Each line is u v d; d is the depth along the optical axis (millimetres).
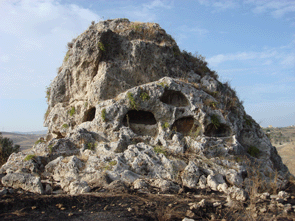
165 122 9375
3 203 4609
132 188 6105
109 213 4418
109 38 11078
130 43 11086
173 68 11586
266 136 11523
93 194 5402
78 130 8633
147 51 11070
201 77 12594
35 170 6922
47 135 11883
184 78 11289
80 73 11094
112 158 7301
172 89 9648
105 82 10258
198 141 8750
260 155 10453
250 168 8352
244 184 7203
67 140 8219
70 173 6656
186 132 9781
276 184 7543
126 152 7559
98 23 12477
